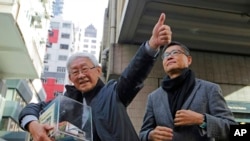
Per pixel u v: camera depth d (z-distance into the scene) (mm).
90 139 1421
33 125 1437
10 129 18297
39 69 15031
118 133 1557
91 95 1767
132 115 5727
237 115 6227
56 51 50031
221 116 1925
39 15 12609
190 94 2068
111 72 6031
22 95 20391
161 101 2158
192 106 1992
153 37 1599
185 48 2205
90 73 1763
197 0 4969
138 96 5883
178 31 5941
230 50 6582
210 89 2068
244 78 6457
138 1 4809
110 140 1539
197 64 6387
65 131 1315
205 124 1837
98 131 1575
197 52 6531
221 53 6629
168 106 2094
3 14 8570
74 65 1775
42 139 1299
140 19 5438
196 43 6348
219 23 5652
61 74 48188
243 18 5457
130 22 5484
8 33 9750
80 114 1455
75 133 1348
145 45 1637
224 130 1818
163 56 2223
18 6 9164
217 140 1835
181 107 2020
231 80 6391
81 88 1754
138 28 5871
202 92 2061
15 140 17594
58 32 51562
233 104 6164
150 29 5914
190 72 2166
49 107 1460
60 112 1364
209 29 5859
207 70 6363
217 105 1979
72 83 1825
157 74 6113
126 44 6340
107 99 1678
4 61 12414
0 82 13328
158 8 5223
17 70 13508
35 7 12516
